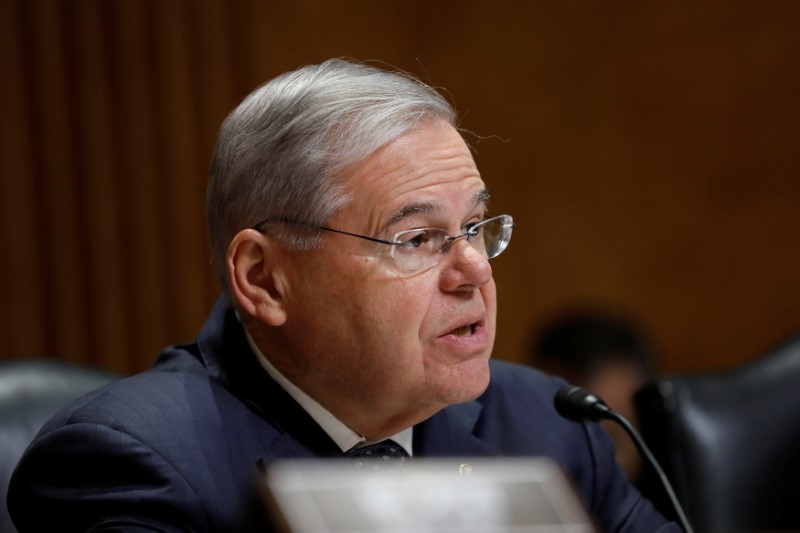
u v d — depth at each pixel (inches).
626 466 433.7
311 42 607.8
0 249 531.2
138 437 230.2
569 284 672.4
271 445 243.4
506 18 662.5
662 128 678.5
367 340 234.2
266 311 241.4
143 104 547.2
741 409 358.0
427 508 128.6
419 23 647.1
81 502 224.7
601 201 676.1
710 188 680.4
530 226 669.3
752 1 676.1
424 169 232.7
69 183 538.6
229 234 249.0
